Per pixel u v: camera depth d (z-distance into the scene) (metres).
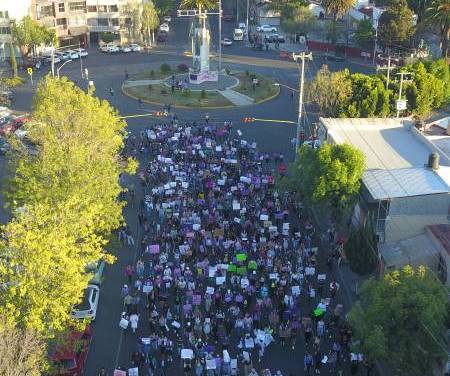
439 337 31.36
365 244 42.62
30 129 50.28
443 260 40.59
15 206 39.66
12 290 28.91
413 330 31.19
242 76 102.69
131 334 39.47
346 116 67.94
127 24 127.38
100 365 36.81
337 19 125.00
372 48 114.88
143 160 67.12
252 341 37.28
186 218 51.47
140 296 43.19
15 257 30.61
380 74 75.19
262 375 34.94
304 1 131.88
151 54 120.50
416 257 41.88
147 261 47.56
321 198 46.34
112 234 47.41
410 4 117.31
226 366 35.12
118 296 43.44
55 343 31.83
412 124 59.06
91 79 101.62
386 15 110.62
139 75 103.19
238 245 46.78
